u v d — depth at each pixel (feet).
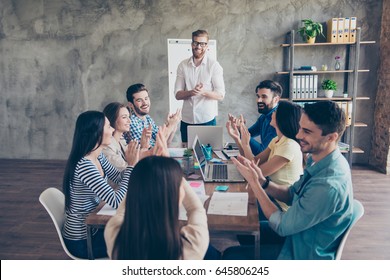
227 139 19.42
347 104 17.62
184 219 6.08
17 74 20.17
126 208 4.03
